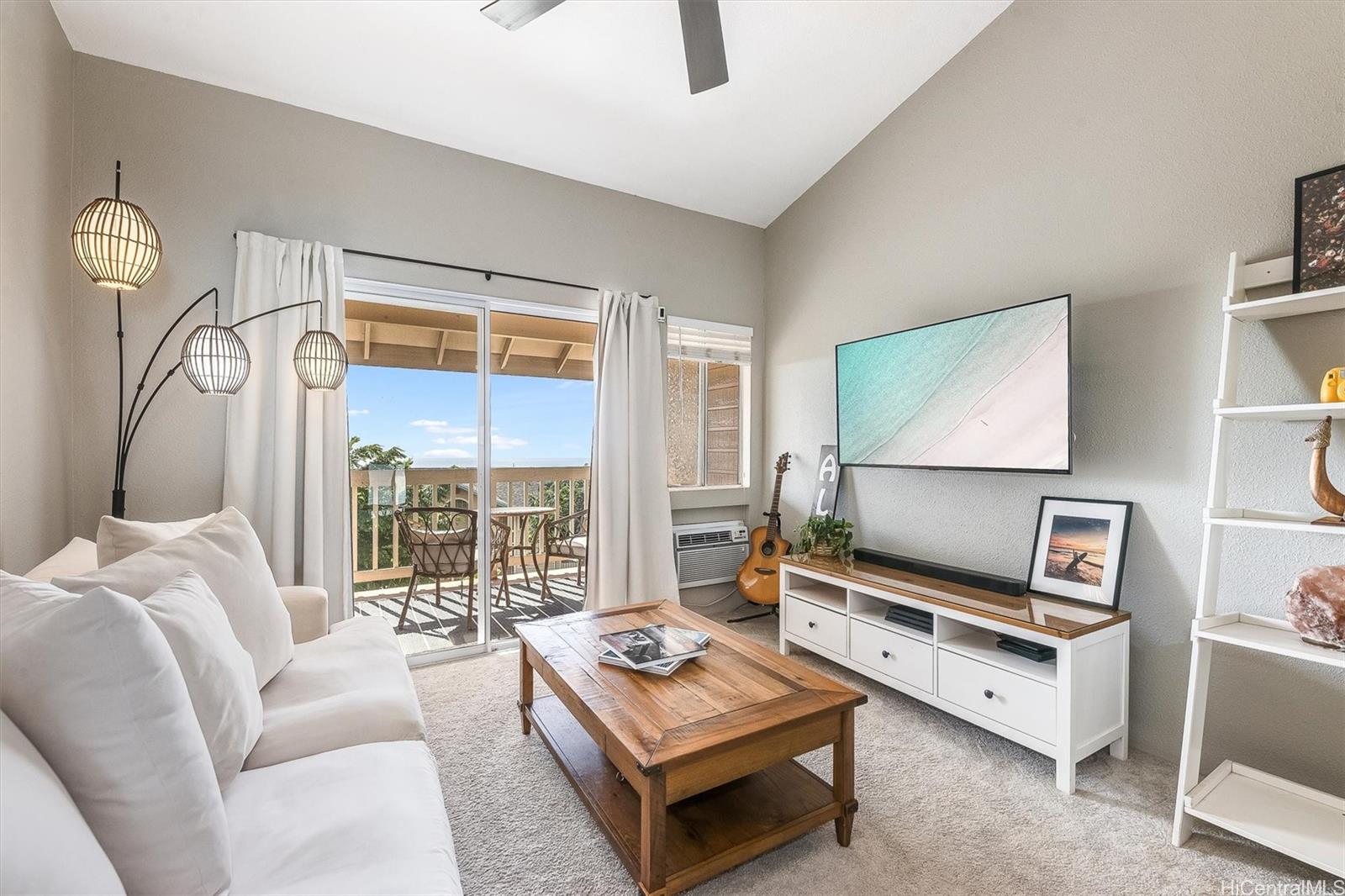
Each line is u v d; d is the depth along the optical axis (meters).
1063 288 2.57
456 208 3.31
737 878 1.61
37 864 0.65
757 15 2.65
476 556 3.43
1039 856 1.70
